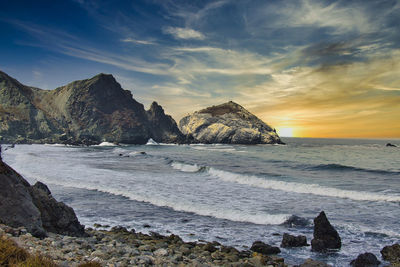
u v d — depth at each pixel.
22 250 5.88
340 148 136.00
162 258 8.75
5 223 8.57
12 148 91.00
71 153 76.38
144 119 199.75
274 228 15.69
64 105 181.00
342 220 17.12
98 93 185.88
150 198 22.33
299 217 16.84
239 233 14.78
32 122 158.38
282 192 25.84
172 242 12.54
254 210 19.34
